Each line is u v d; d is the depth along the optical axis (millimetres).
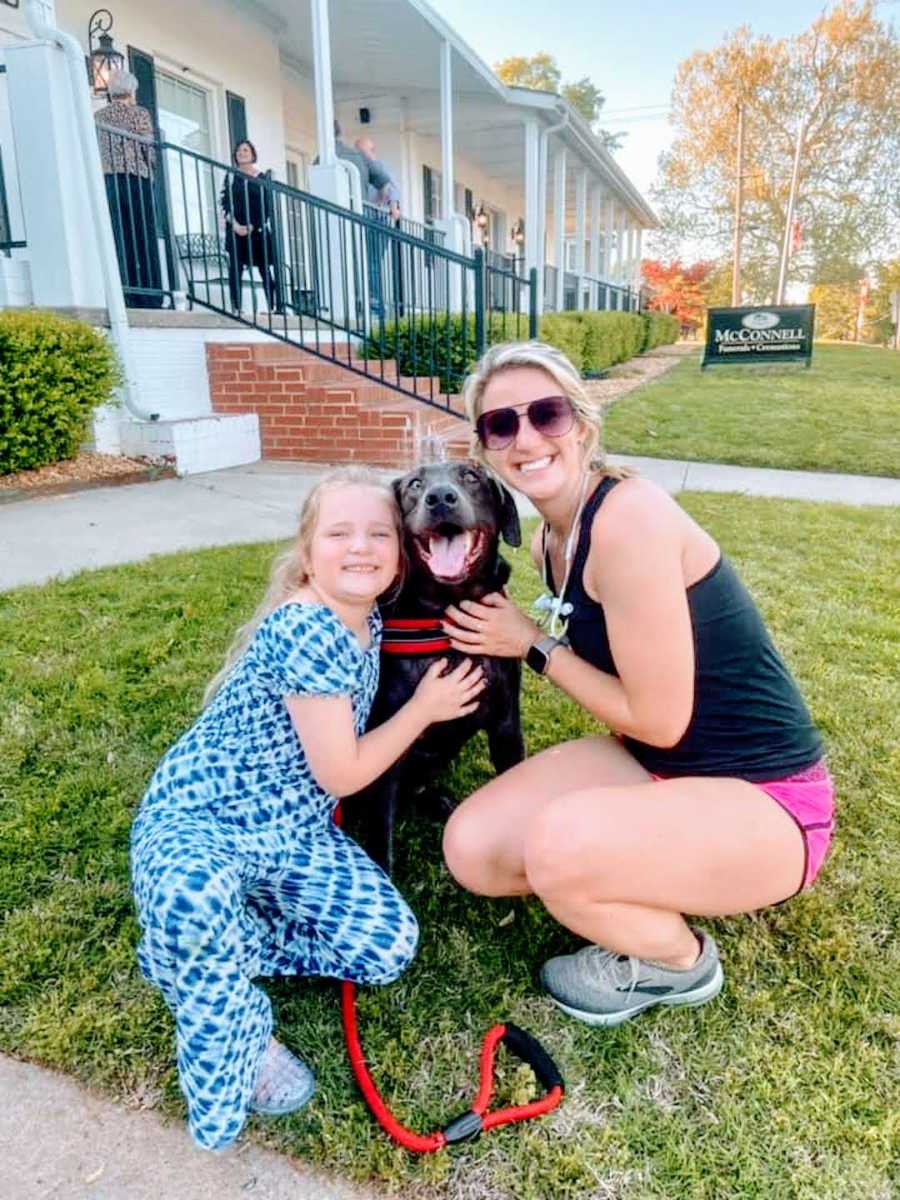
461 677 1830
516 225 22688
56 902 1859
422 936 1847
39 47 5387
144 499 5266
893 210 37531
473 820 1739
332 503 1589
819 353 17828
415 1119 1419
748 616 1609
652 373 14266
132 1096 1442
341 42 10383
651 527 1540
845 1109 1433
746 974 1730
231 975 1326
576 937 1841
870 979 1713
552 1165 1341
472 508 1784
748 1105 1444
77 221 5738
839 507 5465
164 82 8820
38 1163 1329
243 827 1546
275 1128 1395
